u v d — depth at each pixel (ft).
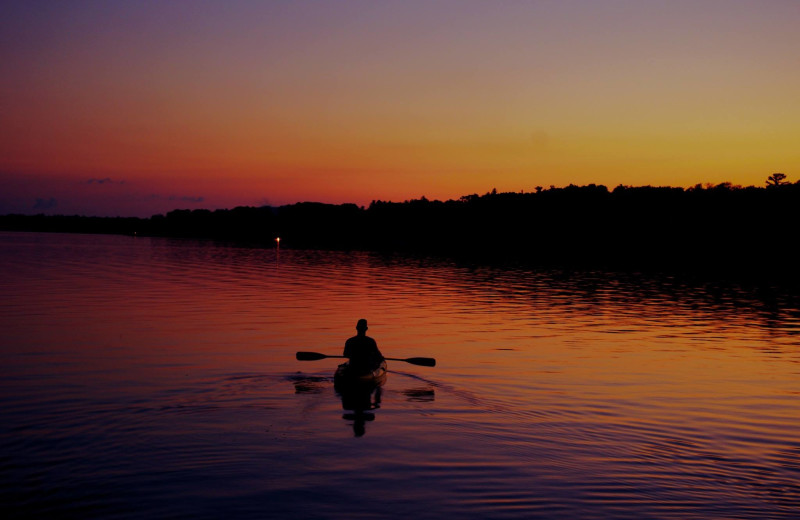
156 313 89.56
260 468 33.60
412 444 37.47
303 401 46.03
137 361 58.18
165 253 285.64
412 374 55.67
